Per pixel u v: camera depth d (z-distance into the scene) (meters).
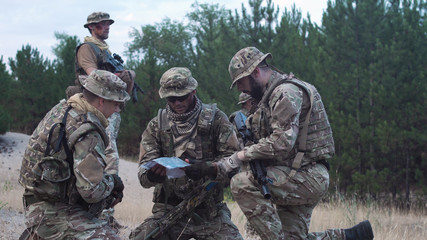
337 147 15.97
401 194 15.82
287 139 2.96
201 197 3.19
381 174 14.43
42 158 2.60
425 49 15.26
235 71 3.18
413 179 16.73
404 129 15.00
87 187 2.57
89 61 4.52
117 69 4.74
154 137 3.35
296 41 16.72
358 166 15.27
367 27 15.55
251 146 3.07
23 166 2.69
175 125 3.29
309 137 3.14
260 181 3.01
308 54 16.17
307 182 3.12
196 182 3.25
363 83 15.02
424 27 15.98
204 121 3.26
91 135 2.64
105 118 2.78
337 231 3.54
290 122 2.98
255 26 16.30
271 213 3.12
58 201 2.68
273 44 15.97
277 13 16.39
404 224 8.90
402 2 16.19
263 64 3.22
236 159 3.10
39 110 21.98
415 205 14.62
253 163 3.06
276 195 3.15
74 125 2.65
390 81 14.95
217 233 3.26
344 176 15.02
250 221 3.18
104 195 2.68
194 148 3.27
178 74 3.20
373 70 14.84
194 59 21.19
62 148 2.63
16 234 4.28
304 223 3.27
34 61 22.09
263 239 3.15
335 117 14.87
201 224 3.26
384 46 15.48
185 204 3.19
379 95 14.41
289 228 3.26
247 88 3.21
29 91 21.70
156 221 3.27
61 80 22.06
